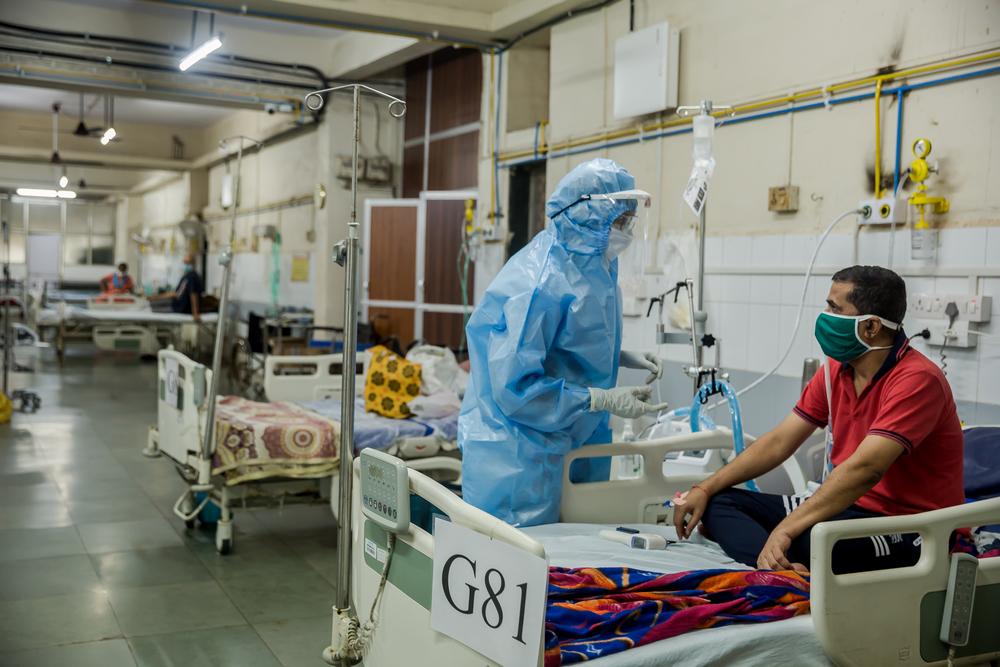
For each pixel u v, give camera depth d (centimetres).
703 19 426
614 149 491
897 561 194
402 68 817
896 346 199
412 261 736
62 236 1928
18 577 329
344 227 848
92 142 1279
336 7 536
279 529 407
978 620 181
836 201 353
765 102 385
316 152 922
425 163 797
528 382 234
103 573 337
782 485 328
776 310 383
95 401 763
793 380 374
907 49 324
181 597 315
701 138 327
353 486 217
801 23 370
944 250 309
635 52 455
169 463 531
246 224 1185
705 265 423
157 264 1725
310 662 263
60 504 434
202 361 1063
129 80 731
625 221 248
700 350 336
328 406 434
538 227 607
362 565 203
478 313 248
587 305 241
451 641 163
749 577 180
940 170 311
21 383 860
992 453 256
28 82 722
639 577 178
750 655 164
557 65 541
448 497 167
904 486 199
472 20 570
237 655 267
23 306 1220
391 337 698
